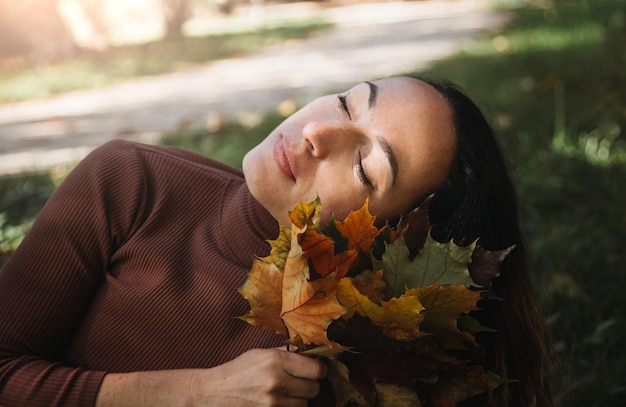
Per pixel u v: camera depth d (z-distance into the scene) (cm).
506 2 1920
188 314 196
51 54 1468
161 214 206
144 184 207
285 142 199
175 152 235
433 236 214
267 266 165
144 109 895
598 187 445
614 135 520
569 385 274
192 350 195
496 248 214
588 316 315
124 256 203
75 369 188
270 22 1969
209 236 207
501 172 216
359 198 200
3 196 475
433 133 203
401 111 202
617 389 272
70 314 201
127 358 198
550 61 827
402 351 173
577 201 432
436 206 211
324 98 208
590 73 718
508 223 216
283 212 200
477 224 212
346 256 166
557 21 1213
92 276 202
